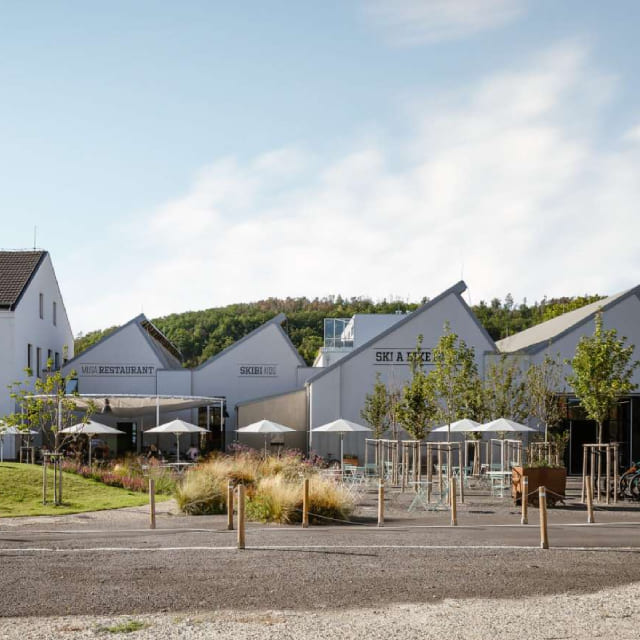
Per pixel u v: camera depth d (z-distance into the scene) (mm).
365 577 11305
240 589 10523
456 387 27359
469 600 9945
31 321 42062
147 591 10398
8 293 40125
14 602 9812
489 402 33000
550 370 35281
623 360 24641
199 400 37312
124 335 44812
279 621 8898
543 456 29281
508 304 127125
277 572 11633
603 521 18453
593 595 10250
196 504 20531
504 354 36500
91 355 44594
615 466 23688
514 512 20625
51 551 13594
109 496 24781
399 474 31953
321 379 39406
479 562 12500
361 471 33094
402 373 39500
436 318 39812
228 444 44656
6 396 38531
